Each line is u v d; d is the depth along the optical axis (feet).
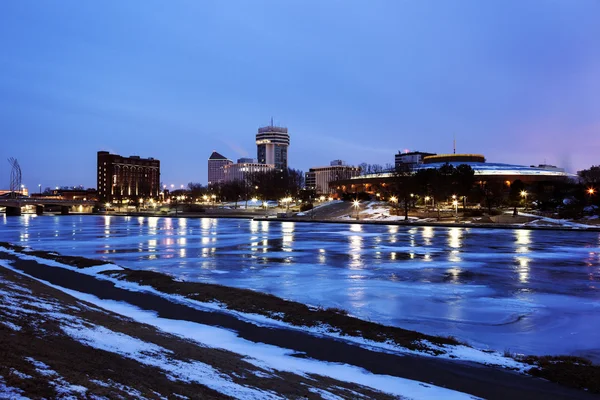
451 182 396.57
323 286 99.30
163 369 39.68
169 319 68.74
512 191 444.96
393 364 49.80
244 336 59.93
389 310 77.61
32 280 95.96
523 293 92.07
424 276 112.78
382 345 56.54
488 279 108.27
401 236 242.78
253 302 79.15
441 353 53.57
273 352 53.16
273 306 76.28
